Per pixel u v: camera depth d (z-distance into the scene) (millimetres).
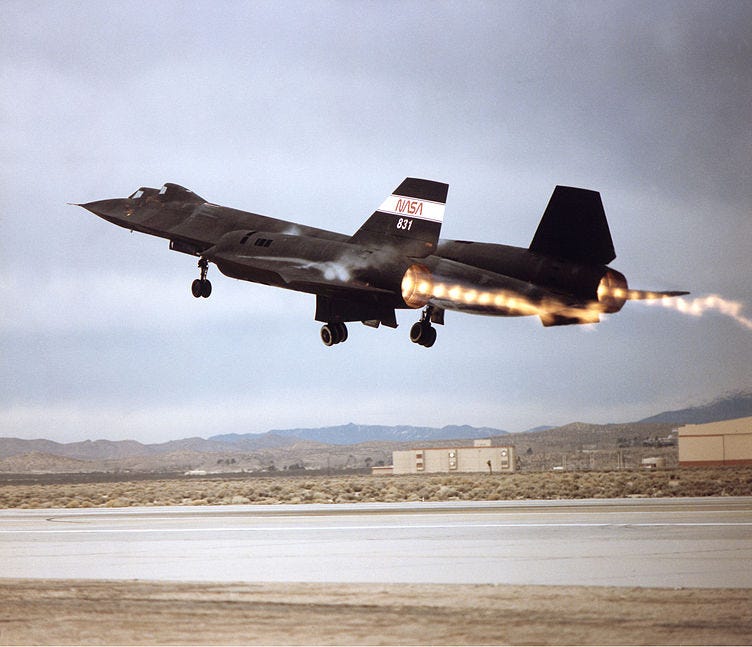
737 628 32906
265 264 113188
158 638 32594
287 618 35250
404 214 110375
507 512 86938
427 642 31328
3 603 39094
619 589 40031
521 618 34625
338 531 67562
